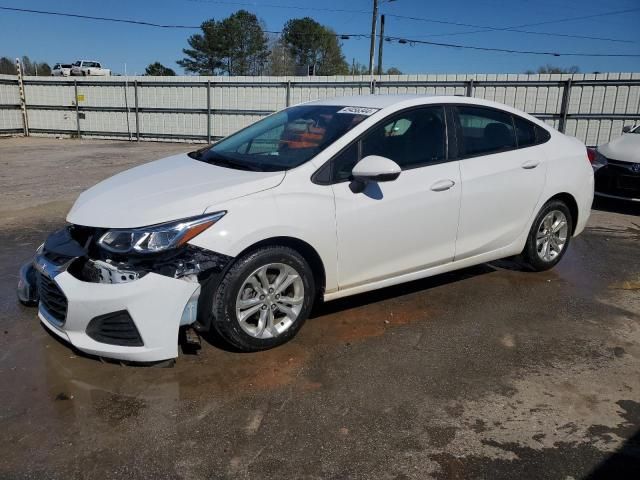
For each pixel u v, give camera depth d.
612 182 7.61
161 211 3.08
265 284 3.36
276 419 2.80
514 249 4.69
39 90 20.70
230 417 2.81
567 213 5.04
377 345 3.63
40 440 2.61
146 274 2.97
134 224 3.03
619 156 7.62
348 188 3.57
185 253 3.03
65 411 2.83
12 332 3.68
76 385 3.07
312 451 2.57
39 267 3.23
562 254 5.13
